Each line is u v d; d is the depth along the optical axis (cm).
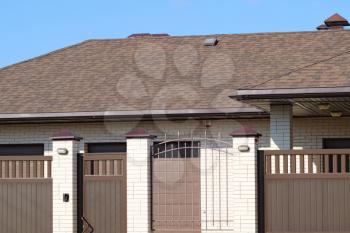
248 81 2319
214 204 2142
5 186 1877
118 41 2747
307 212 1681
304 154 1684
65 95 2391
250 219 1697
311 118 2195
